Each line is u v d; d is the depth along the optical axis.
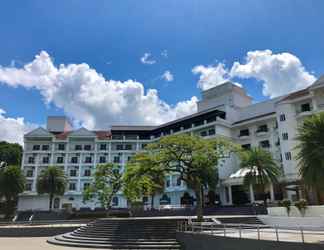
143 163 31.27
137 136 82.38
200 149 31.34
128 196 37.16
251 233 21.48
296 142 52.88
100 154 80.81
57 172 66.56
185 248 23.64
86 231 31.27
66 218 56.22
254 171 46.19
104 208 65.00
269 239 16.81
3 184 62.06
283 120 55.47
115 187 54.69
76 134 81.75
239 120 71.12
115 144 81.75
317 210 32.97
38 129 82.12
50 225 43.41
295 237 18.08
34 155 80.12
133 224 29.69
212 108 71.81
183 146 31.12
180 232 24.94
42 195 76.56
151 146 31.67
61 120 90.44
